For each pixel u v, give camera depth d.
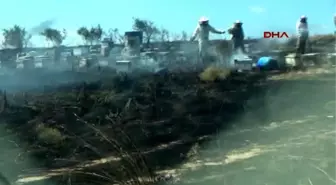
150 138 10.53
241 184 6.85
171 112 12.52
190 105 12.90
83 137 9.79
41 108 12.96
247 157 8.33
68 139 10.06
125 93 14.02
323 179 6.04
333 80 14.98
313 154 7.09
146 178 6.07
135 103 12.98
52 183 7.80
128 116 12.02
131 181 5.99
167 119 11.99
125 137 7.00
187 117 11.95
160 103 13.00
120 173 6.06
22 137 10.77
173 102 13.14
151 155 9.09
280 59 20.53
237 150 9.21
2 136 11.01
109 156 6.72
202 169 7.93
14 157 9.78
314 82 14.78
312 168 6.34
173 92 14.30
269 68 18.67
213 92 14.12
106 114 12.14
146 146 10.22
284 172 6.50
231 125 11.63
